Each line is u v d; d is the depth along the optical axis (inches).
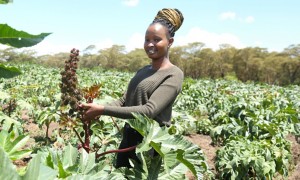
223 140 274.1
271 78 2874.0
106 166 87.0
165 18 104.0
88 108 91.4
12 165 29.0
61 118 90.0
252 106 295.0
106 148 131.6
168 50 105.6
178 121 251.1
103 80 692.1
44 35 33.2
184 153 86.7
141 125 86.6
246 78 2974.9
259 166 189.0
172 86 101.0
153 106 97.4
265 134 245.8
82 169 78.8
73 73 86.9
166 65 104.6
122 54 3378.4
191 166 85.2
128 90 109.9
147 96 102.4
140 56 3316.9
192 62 3112.7
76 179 44.7
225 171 193.6
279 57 2849.4
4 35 32.3
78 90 90.1
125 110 95.2
